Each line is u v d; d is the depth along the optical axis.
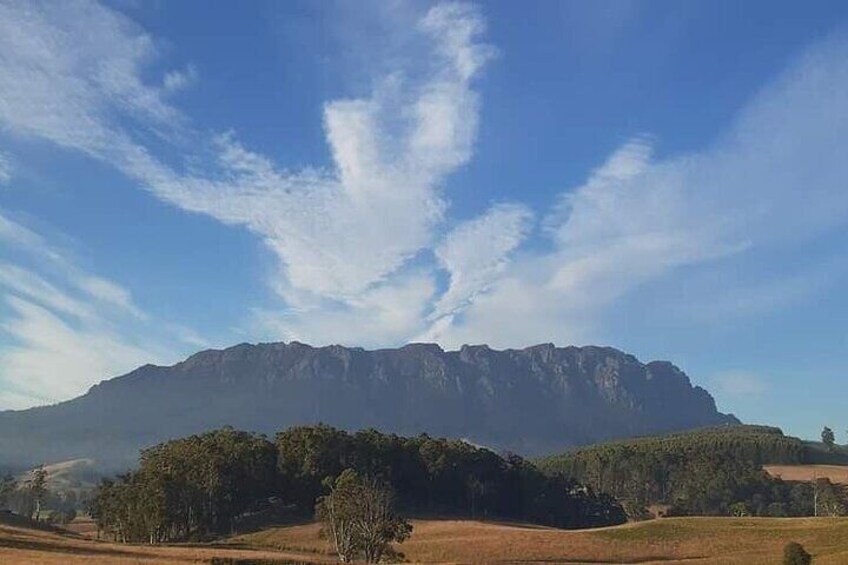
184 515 142.88
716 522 141.25
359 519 102.50
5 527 114.38
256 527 157.38
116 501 139.62
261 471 165.88
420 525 153.25
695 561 96.75
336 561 87.62
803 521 139.88
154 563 70.50
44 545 88.56
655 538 126.25
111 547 95.12
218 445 166.62
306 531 148.25
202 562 76.81
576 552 117.06
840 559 81.62
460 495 199.88
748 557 98.31
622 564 106.62
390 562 95.50
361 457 179.88
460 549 118.62
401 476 192.62
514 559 111.75
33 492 193.50
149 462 153.25
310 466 171.12
